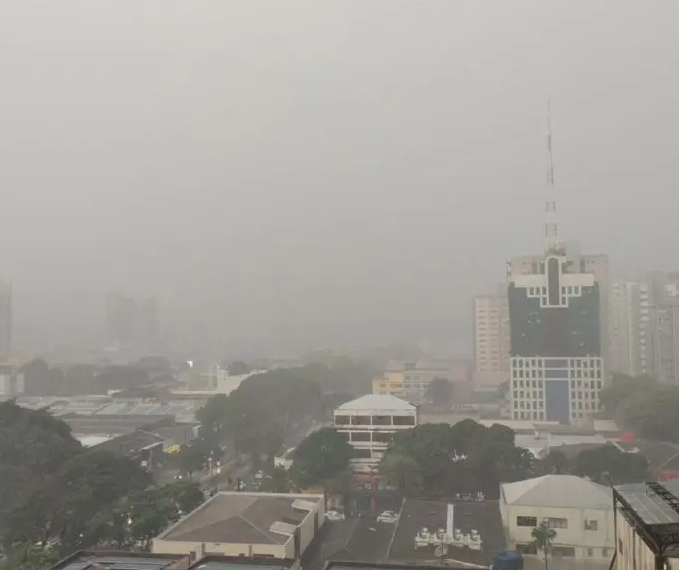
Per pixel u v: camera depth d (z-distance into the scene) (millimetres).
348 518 105188
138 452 146000
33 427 119062
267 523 84875
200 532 81125
